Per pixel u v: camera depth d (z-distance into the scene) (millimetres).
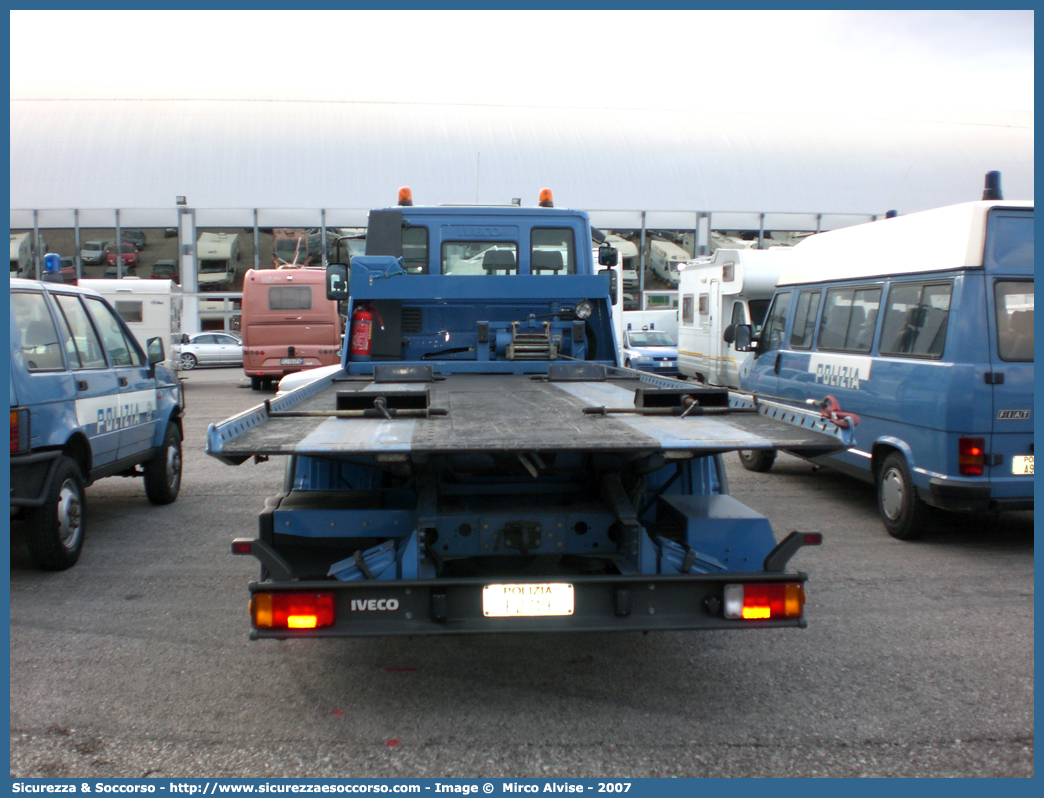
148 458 7250
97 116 39250
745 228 39688
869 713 3447
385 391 4219
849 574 5504
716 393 4199
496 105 42750
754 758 3062
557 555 3699
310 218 37156
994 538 6484
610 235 38812
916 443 6164
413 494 3955
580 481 3988
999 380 5703
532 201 38406
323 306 19766
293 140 38781
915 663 3992
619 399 4551
